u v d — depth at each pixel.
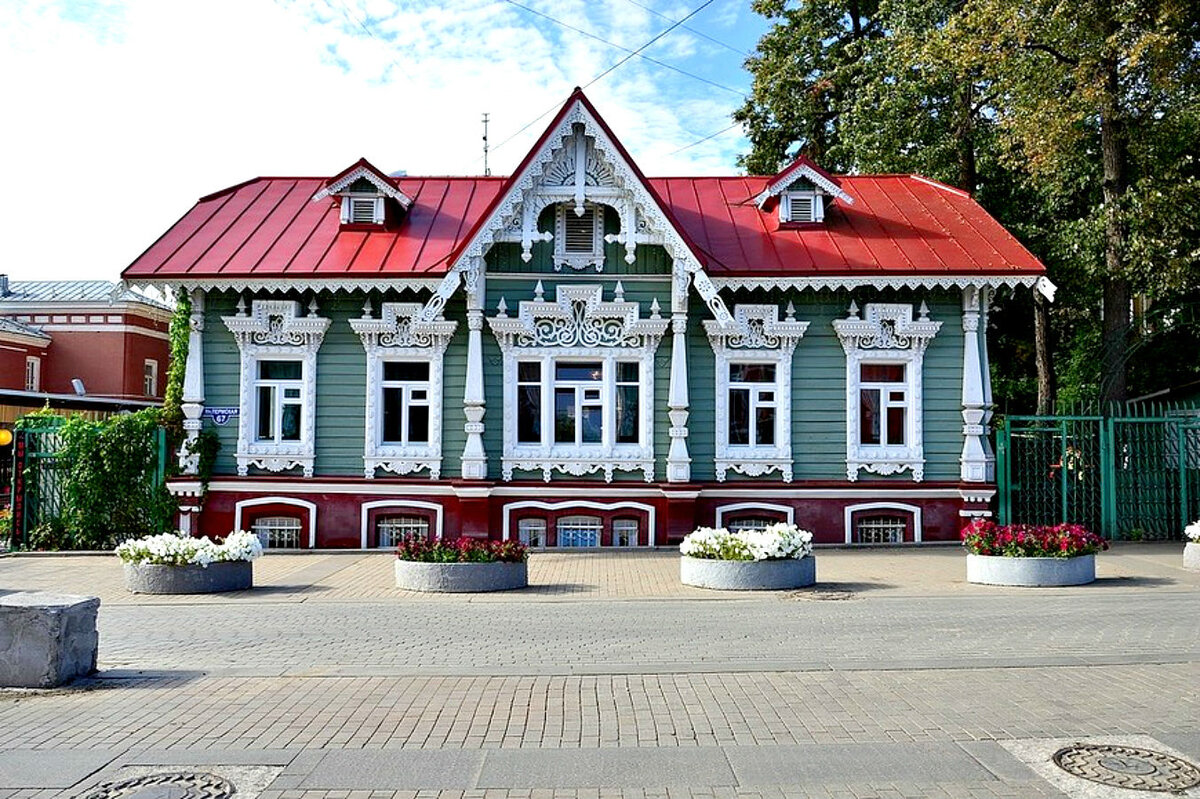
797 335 20.48
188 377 20.45
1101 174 26.61
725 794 6.20
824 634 11.41
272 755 6.96
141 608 13.57
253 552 15.27
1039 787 6.29
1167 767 6.65
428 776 6.53
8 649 9.00
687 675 9.38
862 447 20.55
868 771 6.60
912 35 27.25
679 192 24.09
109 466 20.41
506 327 20.27
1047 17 23.02
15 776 6.53
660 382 20.52
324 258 20.39
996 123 29.17
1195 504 21.72
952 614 12.77
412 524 20.47
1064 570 15.29
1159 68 22.88
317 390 20.61
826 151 34.53
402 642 11.10
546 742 7.25
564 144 20.09
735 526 20.45
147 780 6.44
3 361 42.47
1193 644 10.79
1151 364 29.81
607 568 17.45
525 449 20.42
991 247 20.77
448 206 23.05
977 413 20.31
